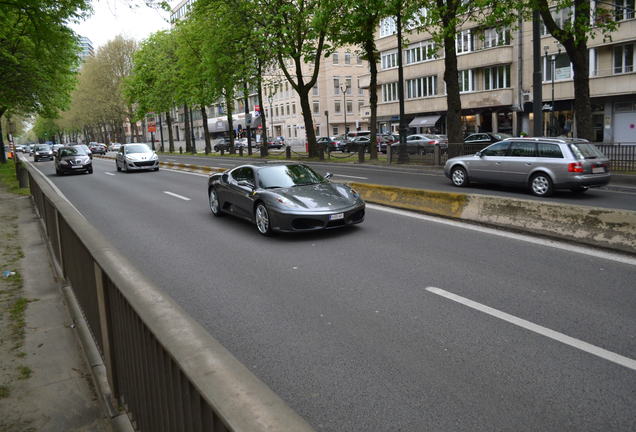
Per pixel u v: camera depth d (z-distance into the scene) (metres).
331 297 5.60
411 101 46.78
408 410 3.31
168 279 6.54
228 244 8.45
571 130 35.97
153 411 2.26
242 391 1.32
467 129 43.56
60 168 25.70
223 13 30.11
